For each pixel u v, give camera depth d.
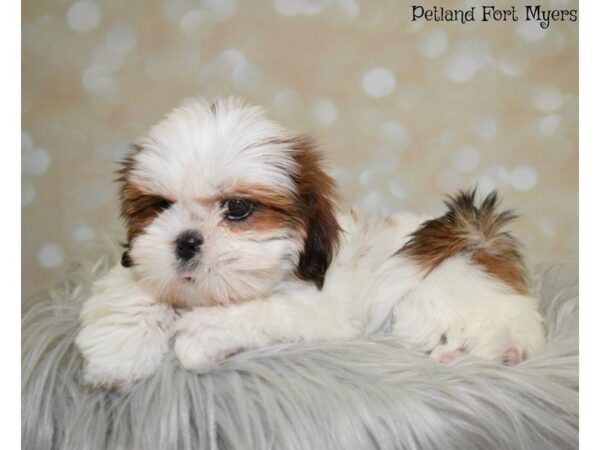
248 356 0.28
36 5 0.40
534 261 0.39
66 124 0.41
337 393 0.26
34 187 0.41
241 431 0.25
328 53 0.42
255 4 0.42
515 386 0.27
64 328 0.31
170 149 0.28
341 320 0.30
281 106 0.42
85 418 0.27
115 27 0.41
